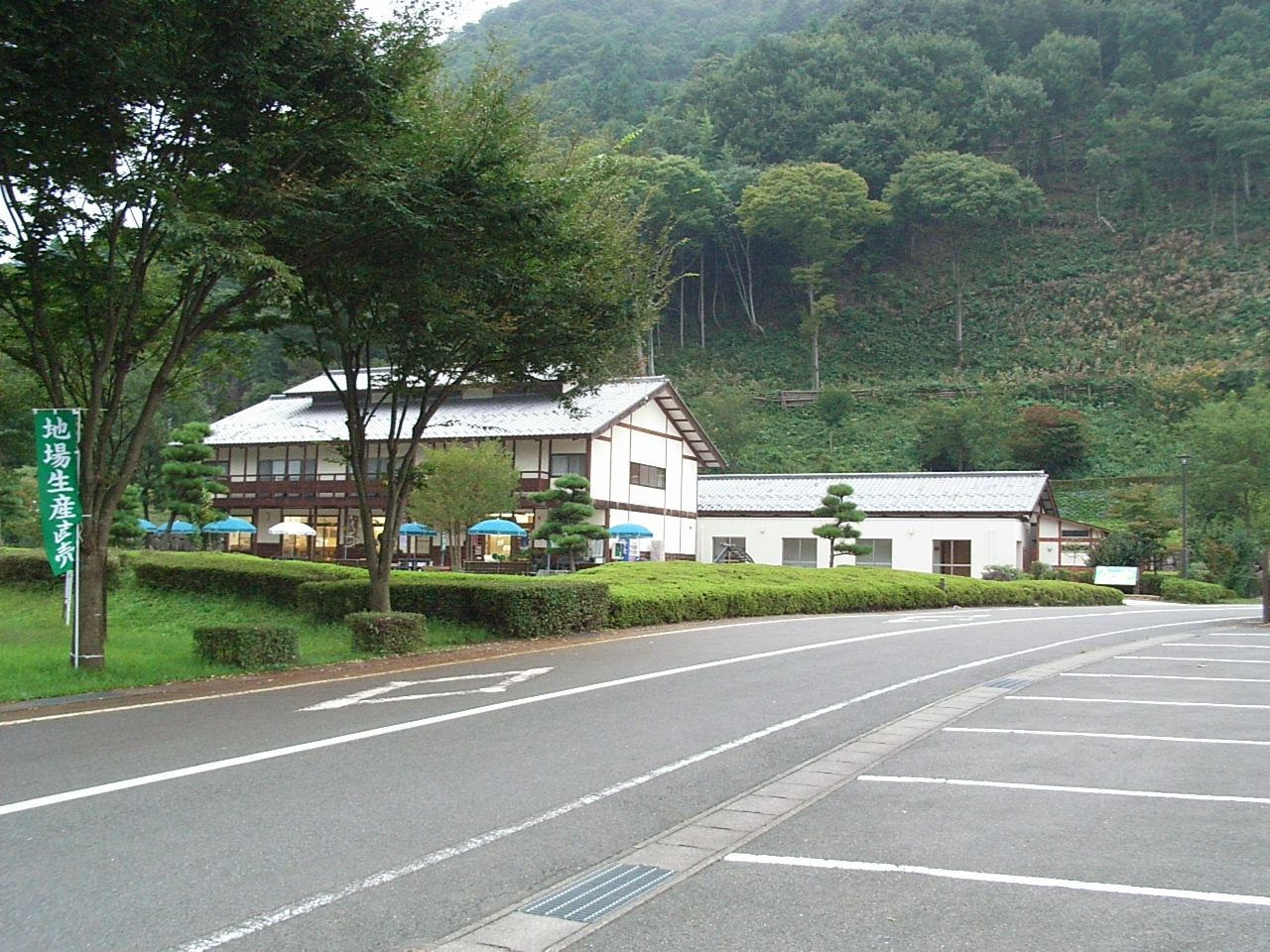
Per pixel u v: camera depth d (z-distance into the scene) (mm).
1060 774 6969
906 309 80500
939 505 40562
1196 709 9734
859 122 90250
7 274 10758
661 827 5633
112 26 8727
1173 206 85688
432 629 15320
